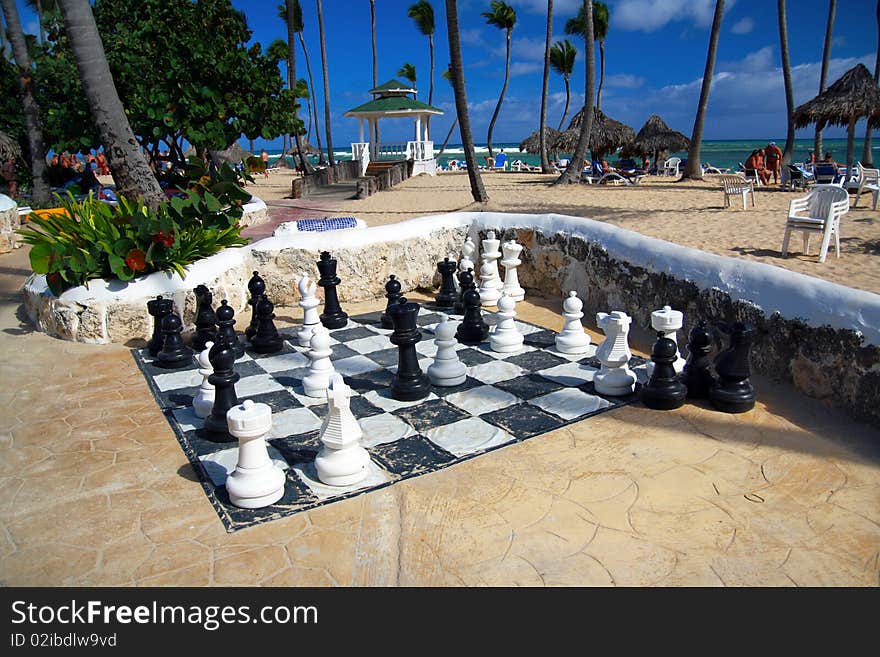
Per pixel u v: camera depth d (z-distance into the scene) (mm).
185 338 6492
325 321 6887
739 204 13164
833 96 14336
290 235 7855
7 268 9430
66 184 15266
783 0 19094
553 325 6793
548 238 7711
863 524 3137
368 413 4648
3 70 15523
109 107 7547
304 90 13812
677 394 4500
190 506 3465
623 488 3543
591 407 4637
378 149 29812
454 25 13258
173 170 13695
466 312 6359
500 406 4711
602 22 32750
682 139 24328
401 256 8227
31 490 3633
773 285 4777
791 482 3529
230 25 13195
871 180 13477
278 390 5137
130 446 4172
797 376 4566
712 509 3311
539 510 3354
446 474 3756
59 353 6004
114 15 14242
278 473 3543
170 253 6562
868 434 3955
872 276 6406
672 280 5758
